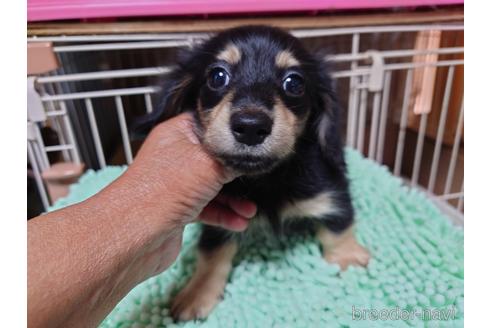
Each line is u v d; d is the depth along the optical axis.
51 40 0.25
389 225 0.26
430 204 0.29
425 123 0.34
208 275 0.22
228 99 0.18
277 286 0.22
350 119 0.32
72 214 0.13
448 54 0.32
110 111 0.40
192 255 0.25
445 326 0.19
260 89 0.18
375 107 0.31
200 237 0.24
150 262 0.16
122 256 0.13
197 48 0.23
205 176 0.15
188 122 0.18
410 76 0.31
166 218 0.14
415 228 0.26
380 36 0.36
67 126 0.29
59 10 0.25
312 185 0.23
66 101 0.30
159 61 0.38
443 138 0.34
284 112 0.18
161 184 0.14
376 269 0.23
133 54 0.38
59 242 0.12
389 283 0.22
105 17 0.26
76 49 0.25
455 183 0.35
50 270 0.11
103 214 0.13
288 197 0.23
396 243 0.24
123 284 0.14
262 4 0.26
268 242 0.25
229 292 0.22
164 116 0.22
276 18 0.27
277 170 0.22
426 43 0.30
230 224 0.21
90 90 0.36
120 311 0.21
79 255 0.12
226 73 0.20
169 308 0.21
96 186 0.29
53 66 0.25
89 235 0.13
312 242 0.25
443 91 0.33
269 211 0.23
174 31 0.26
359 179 0.30
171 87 0.23
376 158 0.37
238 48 0.20
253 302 0.21
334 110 0.23
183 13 0.26
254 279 0.23
